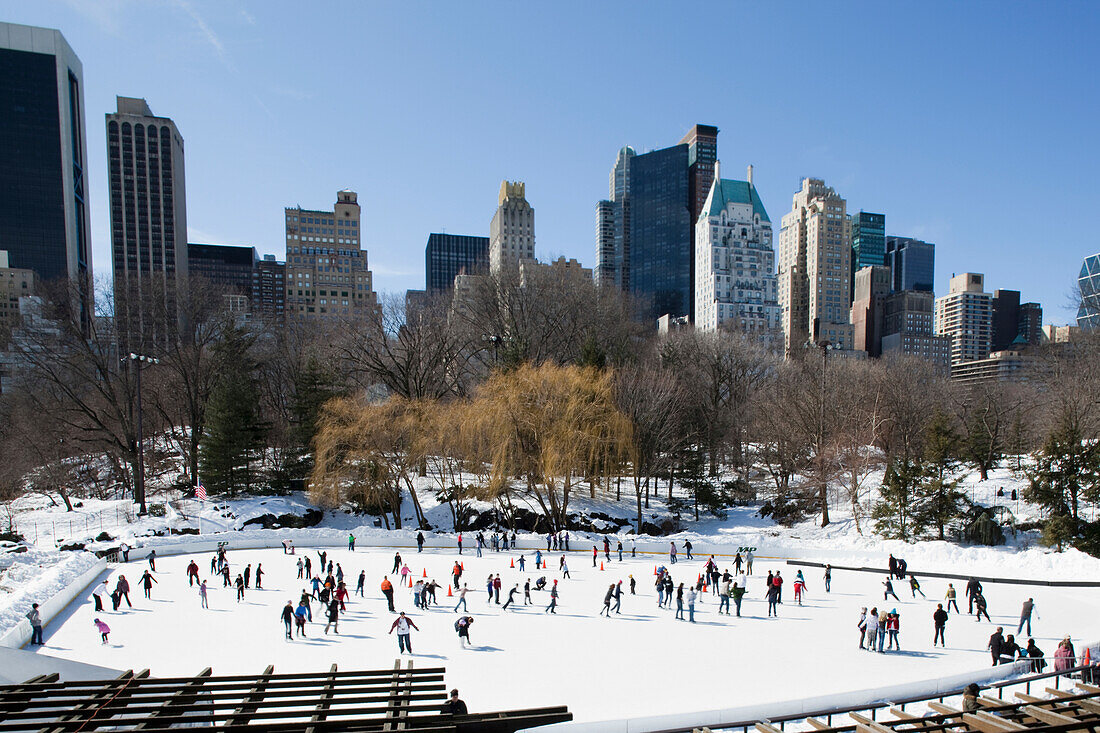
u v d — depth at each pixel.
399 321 54.94
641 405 46.47
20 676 10.10
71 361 45.44
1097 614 22.91
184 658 18.03
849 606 24.64
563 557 29.42
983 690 14.95
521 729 9.83
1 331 43.88
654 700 15.48
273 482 45.25
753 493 50.56
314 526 42.12
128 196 173.62
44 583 24.06
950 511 35.47
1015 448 47.78
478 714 9.30
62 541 33.69
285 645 19.34
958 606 24.36
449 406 44.09
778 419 46.97
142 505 39.25
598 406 40.66
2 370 49.88
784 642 20.06
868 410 46.72
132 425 45.88
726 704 15.15
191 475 48.19
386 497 43.06
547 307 60.44
